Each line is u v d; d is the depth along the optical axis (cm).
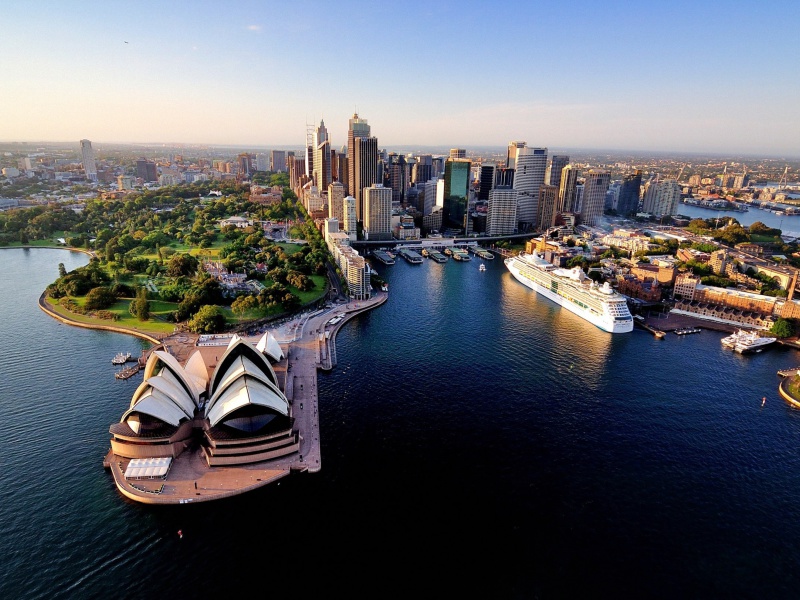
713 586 13875
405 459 18988
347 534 15375
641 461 19112
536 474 18250
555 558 14662
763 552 15050
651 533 15675
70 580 13562
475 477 18012
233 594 13225
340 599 13150
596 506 16750
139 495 16512
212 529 15500
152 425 18338
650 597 13475
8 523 15425
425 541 15150
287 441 18700
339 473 18162
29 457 18475
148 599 13038
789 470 18812
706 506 16888
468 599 13250
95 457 18638
